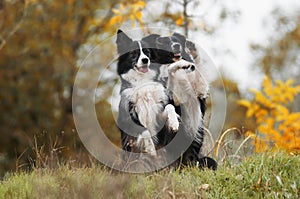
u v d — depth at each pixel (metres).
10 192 9.61
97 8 25.09
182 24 17.88
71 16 25.23
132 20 14.98
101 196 9.06
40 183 9.79
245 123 16.09
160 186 9.59
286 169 10.18
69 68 24.98
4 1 23.48
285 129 13.84
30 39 24.97
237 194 9.60
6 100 24.59
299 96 24.50
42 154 11.84
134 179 9.88
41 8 24.78
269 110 16.62
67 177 9.75
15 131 23.86
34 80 24.97
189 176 10.12
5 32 23.89
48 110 24.56
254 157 10.70
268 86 16.25
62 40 25.20
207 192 9.70
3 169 17.61
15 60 25.05
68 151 15.96
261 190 9.66
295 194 9.45
